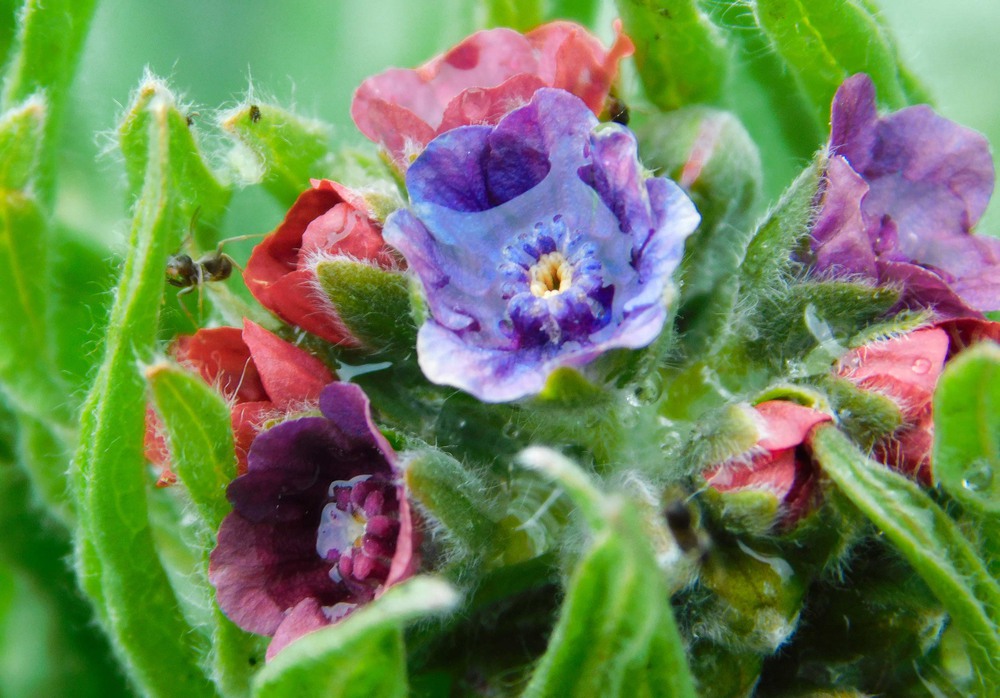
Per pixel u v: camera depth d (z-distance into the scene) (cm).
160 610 8
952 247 8
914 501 7
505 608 8
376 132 8
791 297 8
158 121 8
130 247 8
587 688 7
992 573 8
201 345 8
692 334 8
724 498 8
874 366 8
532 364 8
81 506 8
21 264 8
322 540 8
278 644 8
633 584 7
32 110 8
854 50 9
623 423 8
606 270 8
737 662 8
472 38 9
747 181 9
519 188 8
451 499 8
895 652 8
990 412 7
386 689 7
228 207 9
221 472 8
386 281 8
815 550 8
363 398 7
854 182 8
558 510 8
